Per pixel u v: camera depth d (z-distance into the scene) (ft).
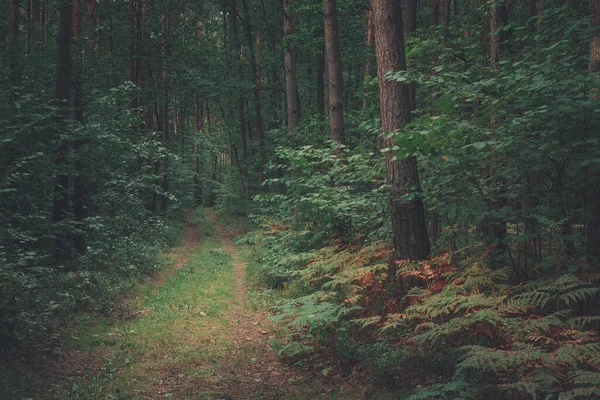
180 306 32.94
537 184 21.99
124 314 29.94
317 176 34.30
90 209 45.83
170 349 24.08
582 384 13.85
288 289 35.27
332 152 37.76
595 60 18.84
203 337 26.35
